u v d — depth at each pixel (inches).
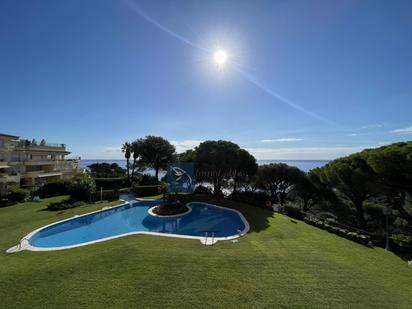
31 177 1587.1
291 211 999.0
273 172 1302.9
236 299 347.3
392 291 379.6
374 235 668.7
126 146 1911.9
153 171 2049.7
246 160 1357.0
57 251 550.0
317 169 1183.6
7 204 1088.8
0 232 697.6
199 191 1540.4
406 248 577.9
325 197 1190.9
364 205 1027.9
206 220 949.8
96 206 1105.4
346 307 332.5
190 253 524.4
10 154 1503.4
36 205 1098.7
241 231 736.3
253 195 1362.0
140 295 355.9
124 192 1551.4
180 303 336.5
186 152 1678.2
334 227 742.5
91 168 2431.1
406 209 796.0
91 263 468.1
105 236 757.9
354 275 431.5
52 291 366.6
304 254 530.3
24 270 441.1
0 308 325.7
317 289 378.0
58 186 1366.9
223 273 427.8
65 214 936.9
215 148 1384.1
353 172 804.6
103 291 366.3
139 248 552.1
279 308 327.9
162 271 433.4
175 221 937.5
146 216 1011.9
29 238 649.0
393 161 619.2
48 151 1859.0
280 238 657.0
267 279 407.5
